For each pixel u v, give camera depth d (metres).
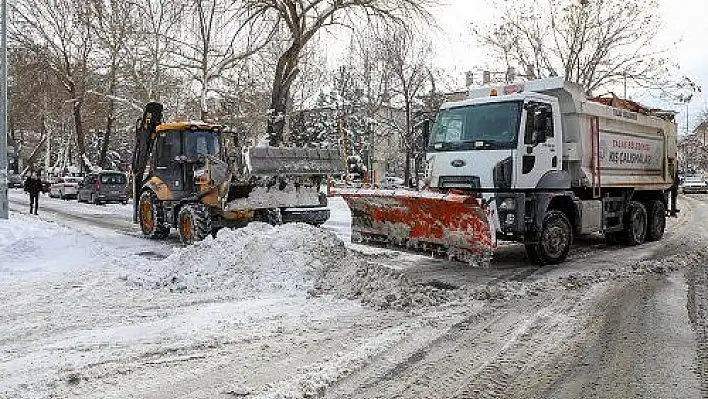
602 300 8.42
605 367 5.73
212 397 4.95
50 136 53.62
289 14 24.77
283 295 8.59
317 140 41.03
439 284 9.44
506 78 26.64
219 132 15.38
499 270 10.67
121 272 10.48
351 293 8.51
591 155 12.39
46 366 5.68
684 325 7.16
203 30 26.81
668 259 11.88
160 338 6.56
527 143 10.25
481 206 9.20
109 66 36.03
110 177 30.81
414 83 37.84
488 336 6.69
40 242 13.16
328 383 5.26
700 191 51.44
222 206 13.30
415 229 10.40
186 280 9.52
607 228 12.99
